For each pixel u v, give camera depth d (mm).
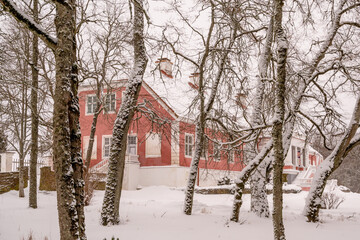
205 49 14953
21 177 20734
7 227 11633
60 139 6949
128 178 29844
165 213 15461
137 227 12219
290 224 13508
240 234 11414
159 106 29359
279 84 9141
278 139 8984
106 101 19812
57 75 7227
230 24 15039
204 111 15250
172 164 30281
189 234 11219
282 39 9234
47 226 12164
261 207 15023
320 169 14734
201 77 15133
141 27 14070
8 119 20078
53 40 7410
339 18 15250
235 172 36625
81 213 7176
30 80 16094
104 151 32531
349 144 14742
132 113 13555
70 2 7668
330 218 15414
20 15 7199
